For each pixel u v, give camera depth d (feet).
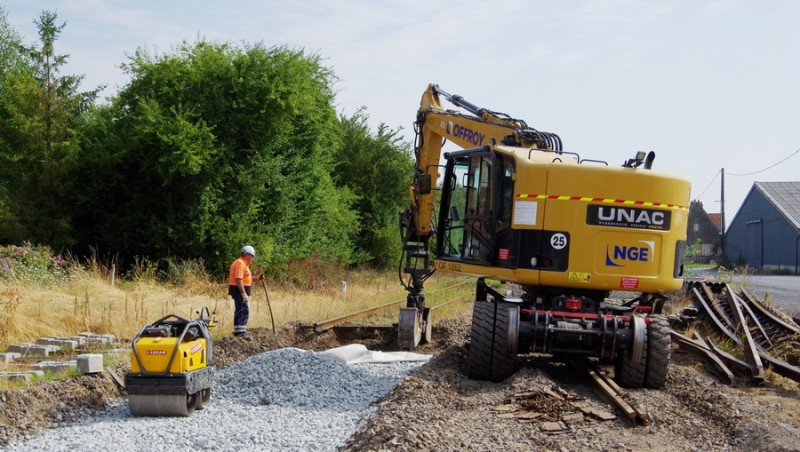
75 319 51.19
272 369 37.19
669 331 36.60
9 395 29.58
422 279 52.44
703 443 27.35
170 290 75.41
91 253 91.97
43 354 42.55
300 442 26.43
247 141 96.02
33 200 87.35
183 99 92.89
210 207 91.20
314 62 106.93
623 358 36.47
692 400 33.45
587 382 36.73
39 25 90.07
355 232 137.39
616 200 36.96
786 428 27.53
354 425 28.99
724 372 41.39
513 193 37.86
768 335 53.11
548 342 36.55
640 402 32.40
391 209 148.15
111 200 91.91
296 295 80.12
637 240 37.09
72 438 26.99
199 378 31.37
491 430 27.17
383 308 67.97
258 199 96.53
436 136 52.90
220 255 92.07
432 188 50.57
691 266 139.64
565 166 37.01
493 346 36.68
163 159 85.56
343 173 146.30
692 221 317.83
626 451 25.75
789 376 40.19
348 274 119.65
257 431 27.84
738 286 82.53
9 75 91.50
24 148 87.61
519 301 40.65
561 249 36.86
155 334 31.01
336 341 51.72
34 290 59.47
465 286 98.43
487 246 39.42
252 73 93.30
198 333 32.58
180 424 29.09
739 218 242.17
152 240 89.66
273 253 95.25
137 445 26.13
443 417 27.81
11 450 25.71
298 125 102.37
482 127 48.44
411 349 48.88
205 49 94.84
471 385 35.45
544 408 30.37
